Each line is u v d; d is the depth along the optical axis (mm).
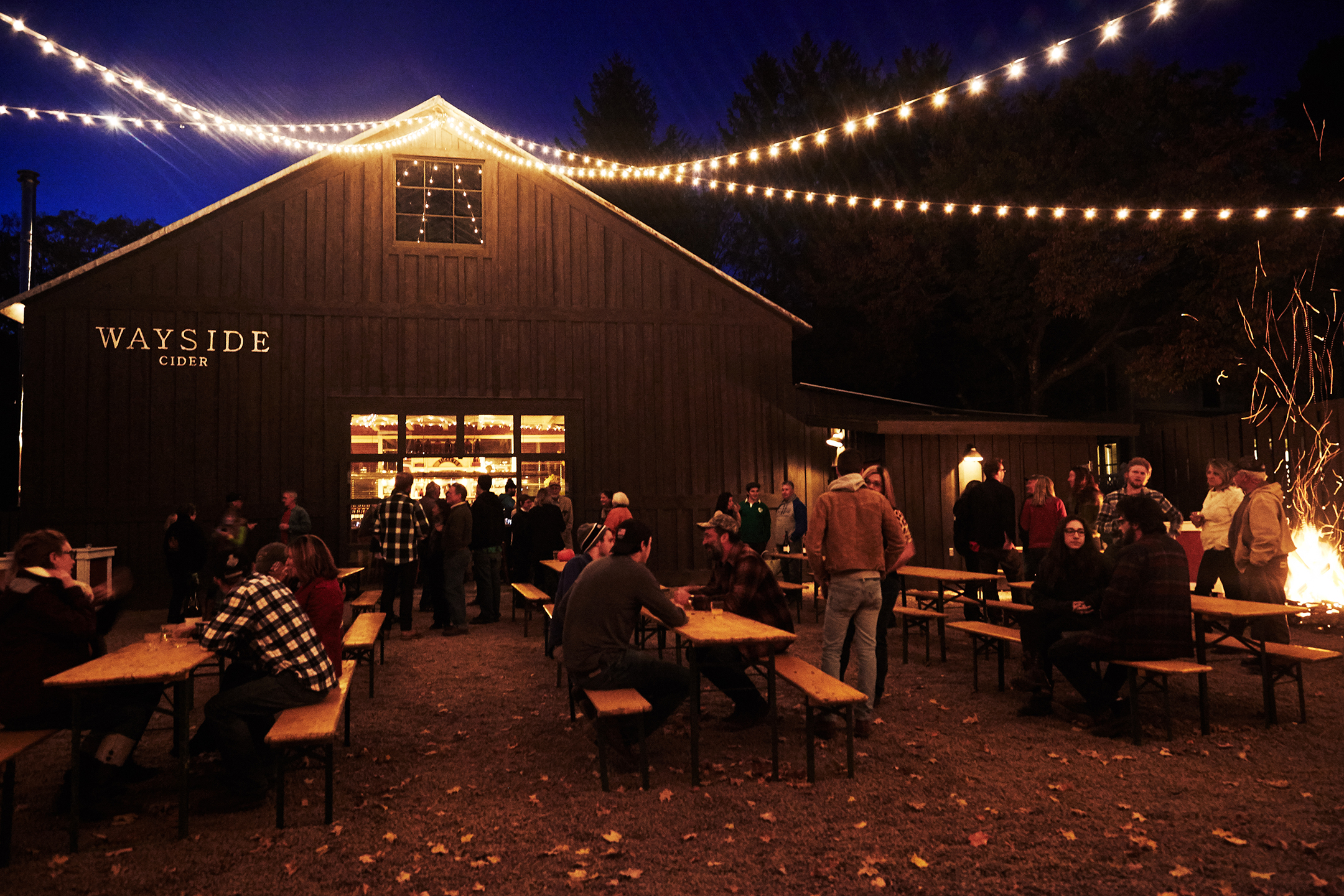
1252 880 3238
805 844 3650
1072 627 5758
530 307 13969
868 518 5410
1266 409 15070
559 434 13938
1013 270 22547
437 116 13812
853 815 3973
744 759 4883
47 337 12125
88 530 12023
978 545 9008
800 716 5852
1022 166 21156
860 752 4957
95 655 4828
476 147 13969
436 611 9914
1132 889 3188
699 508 14242
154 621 10945
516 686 6848
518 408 13773
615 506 9438
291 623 4352
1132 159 20812
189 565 9961
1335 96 21438
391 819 4043
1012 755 4883
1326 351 15586
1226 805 4039
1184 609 5113
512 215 14039
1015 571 9047
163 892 3307
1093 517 7848
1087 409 26516
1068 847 3574
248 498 12617
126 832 3941
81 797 4094
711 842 3688
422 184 13805
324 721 4039
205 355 12656
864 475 6879
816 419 14289
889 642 8820
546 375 13945
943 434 14039
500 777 4633
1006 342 25281
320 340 13133
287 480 12797
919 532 13891
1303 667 7191
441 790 4445
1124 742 5113
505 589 13758
